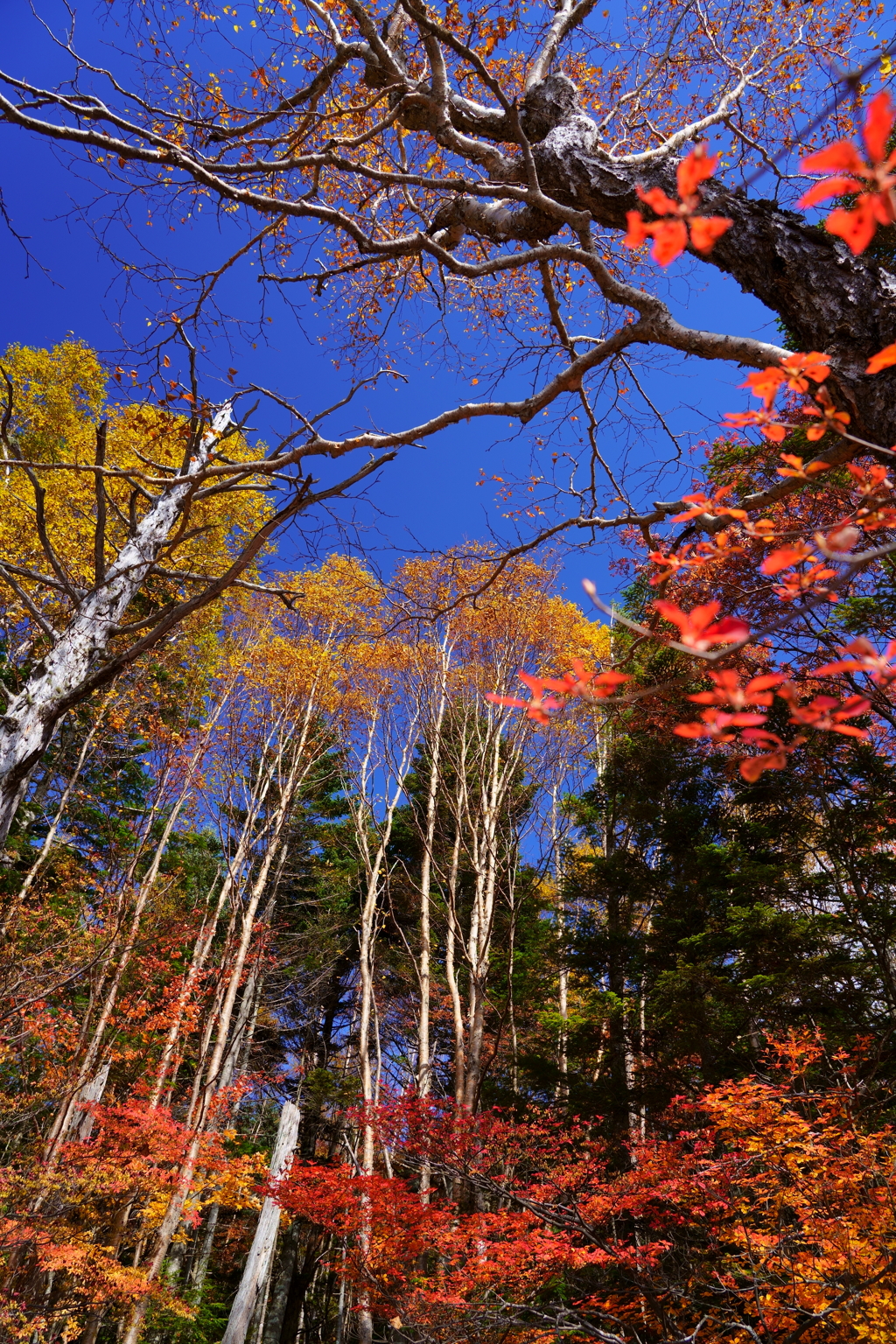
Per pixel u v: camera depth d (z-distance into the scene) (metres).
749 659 6.04
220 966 12.79
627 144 5.22
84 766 12.99
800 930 8.17
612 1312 5.49
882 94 0.77
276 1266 15.16
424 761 16.38
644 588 10.80
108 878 11.25
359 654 14.34
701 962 8.98
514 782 14.09
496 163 3.68
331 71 3.89
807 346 2.68
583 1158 7.02
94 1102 9.53
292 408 3.48
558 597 13.45
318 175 3.49
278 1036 17.67
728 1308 4.69
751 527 1.72
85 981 9.93
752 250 2.78
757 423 1.50
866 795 8.20
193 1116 10.39
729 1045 8.33
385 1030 15.17
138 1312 9.06
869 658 1.13
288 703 14.64
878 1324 3.82
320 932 16.09
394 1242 6.25
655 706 7.54
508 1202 7.36
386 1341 6.51
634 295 3.03
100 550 3.58
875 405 2.40
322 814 18.97
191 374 3.40
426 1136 6.44
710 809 11.14
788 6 4.84
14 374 12.36
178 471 3.95
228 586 3.47
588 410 3.93
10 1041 8.57
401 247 3.36
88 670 3.93
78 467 3.38
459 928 12.21
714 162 0.90
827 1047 6.92
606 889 11.60
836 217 0.86
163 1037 10.91
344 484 3.34
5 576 3.81
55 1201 8.89
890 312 2.47
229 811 13.95
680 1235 5.73
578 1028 11.21
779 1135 4.75
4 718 3.57
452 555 4.27
